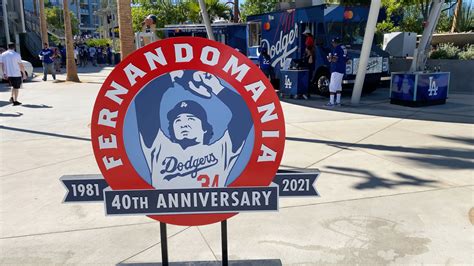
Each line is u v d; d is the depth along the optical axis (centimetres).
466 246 346
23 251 351
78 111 1080
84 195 253
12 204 455
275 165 247
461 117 905
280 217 406
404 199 445
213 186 250
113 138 242
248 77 239
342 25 1239
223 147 245
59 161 617
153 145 244
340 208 424
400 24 2228
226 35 1764
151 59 236
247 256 335
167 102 240
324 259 329
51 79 2070
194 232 381
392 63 1537
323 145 677
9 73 1172
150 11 3388
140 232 384
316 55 1265
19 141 752
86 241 368
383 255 333
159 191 248
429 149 643
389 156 607
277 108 241
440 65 1384
